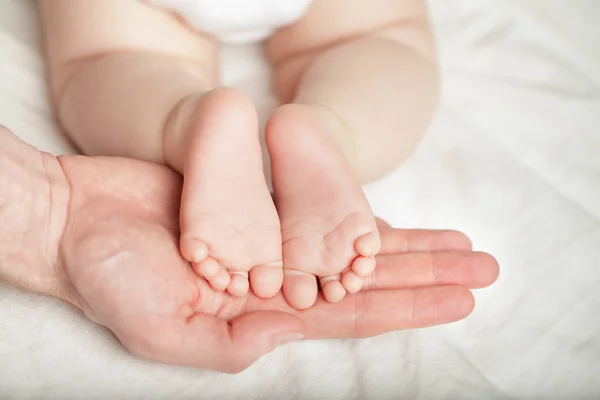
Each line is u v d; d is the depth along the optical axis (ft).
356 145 1.66
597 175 1.93
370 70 1.73
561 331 1.70
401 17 1.85
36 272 1.52
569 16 2.19
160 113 1.63
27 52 1.93
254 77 2.00
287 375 1.58
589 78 2.10
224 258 1.51
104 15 1.77
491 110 2.00
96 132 1.69
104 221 1.50
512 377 1.65
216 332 1.48
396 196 1.84
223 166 1.52
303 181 1.56
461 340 1.68
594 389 1.65
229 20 1.79
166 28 1.80
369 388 1.57
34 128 1.82
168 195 1.60
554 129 1.99
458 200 1.85
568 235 1.82
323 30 1.84
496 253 1.79
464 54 2.10
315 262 1.54
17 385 1.53
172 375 1.56
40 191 1.50
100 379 1.55
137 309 1.46
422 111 1.76
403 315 1.55
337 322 1.56
